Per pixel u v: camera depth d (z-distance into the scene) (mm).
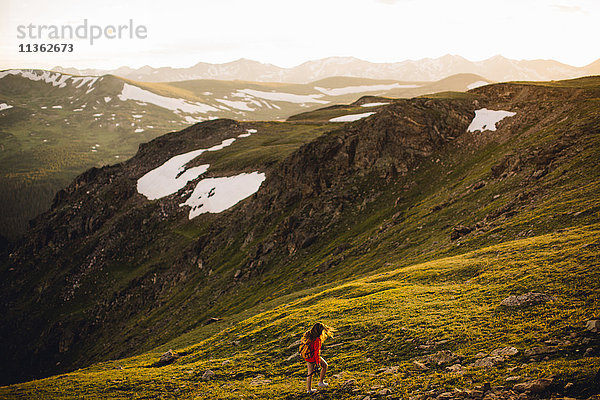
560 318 16609
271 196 118625
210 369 25156
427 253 52469
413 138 105938
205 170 162625
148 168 190125
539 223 40656
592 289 18562
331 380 18016
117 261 145000
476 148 95750
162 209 153375
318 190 107938
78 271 148750
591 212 36594
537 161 61625
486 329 18141
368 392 15555
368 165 106250
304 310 34062
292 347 25344
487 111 108875
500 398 11938
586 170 49875
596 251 24016
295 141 165500
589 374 11461
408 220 75188
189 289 108875
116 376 27578
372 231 81938
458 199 71312
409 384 15211
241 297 87062
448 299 25000
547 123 83750
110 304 127250
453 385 13984
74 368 112000
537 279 22484
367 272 59656
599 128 61188
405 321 22734
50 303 143250
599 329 14188
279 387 19141
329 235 93500
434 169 97500
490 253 34469
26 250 177000
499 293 22641
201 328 63781
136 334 104125
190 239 129875
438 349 17891
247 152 163250
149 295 121312
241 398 18703
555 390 11422
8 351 134000
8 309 151750
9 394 26297
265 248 101000
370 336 22359
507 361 14438
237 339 32281
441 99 115250
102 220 170000
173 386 23172
